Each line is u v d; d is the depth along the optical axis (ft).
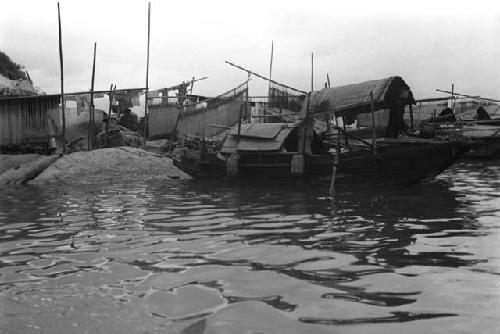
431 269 18.35
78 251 22.33
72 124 103.96
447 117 69.62
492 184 50.11
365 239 23.81
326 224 28.09
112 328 13.10
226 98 92.38
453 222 28.17
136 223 29.96
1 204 41.63
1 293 16.16
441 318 13.42
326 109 55.72
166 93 99.91
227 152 58.39
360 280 17.07
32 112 85.10
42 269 19.22
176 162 64.95
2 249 23.02
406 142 49.21
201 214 33.06
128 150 73.00
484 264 18.95
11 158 75.41
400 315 13.67
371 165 49.11
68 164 67.67
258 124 59.67
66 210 36.78
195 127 92.43
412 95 59.11
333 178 45.19
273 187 50.52
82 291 16.28
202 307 14.55
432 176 49.16
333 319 13.46
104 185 58.49
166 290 16.24
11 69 156.15
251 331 12.70
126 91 95.71
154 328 13.02
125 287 16.65
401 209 33.50
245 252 21.53
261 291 15.98
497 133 77.92
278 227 27.45
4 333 12.87
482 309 14.03
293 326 13.00
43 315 14.11
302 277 17.54
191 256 20.98
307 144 56.44
